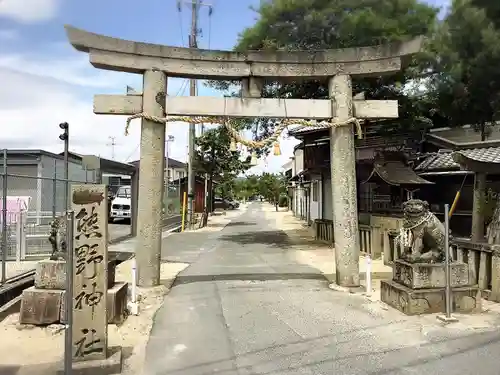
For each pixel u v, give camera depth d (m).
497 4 11.51
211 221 33.81
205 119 8.95
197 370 4.93
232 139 9.39
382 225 13.73
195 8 24.11
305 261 13.14
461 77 12.79
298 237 21.06
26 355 5.34
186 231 24.77
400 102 15.20
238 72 8.92
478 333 6.00
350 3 13.53
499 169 10.77
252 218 38.16
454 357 5.16
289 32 14.45
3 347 5.62
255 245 17.62
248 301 8.03
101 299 4.97
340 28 13.43
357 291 8.69
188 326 6.57
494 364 4.94
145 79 8.74
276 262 12.96
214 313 7.27
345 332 6.16
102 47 8.45
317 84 15.78
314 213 26.95
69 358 4.15
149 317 7.08
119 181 31.62
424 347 5.51
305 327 6.43
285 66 8.98
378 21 12.91
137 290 8.70
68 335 4.16
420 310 6.89
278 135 9.23
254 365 5.04
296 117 9.00
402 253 7.66
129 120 8.77
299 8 13.75
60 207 17.30
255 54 8.88
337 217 9.13
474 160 10.75
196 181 39.22
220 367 5.00
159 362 5.18
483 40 11.45
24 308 6.46
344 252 9.05
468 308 6.99
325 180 23.00
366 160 17.91
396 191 16.98
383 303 7.71
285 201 64.00
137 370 4.95
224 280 10.08
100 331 4.94
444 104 13.96
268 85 16.08
